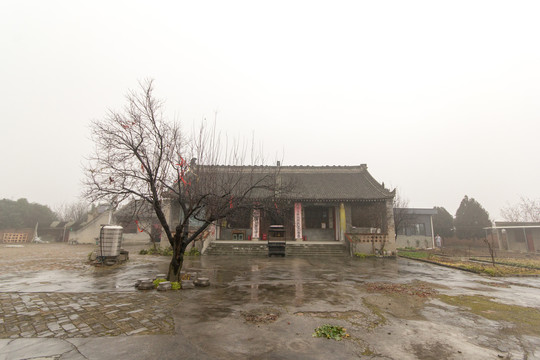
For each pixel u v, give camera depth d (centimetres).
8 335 548
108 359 450
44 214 5041
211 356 469
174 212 2542
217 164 1252
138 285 961
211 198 1130
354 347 517
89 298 830
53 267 1442
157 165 1048
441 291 1030
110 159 1052
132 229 3594
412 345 531
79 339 530
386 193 2641
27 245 3475
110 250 1554
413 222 3656
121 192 1038
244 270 1457
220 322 639
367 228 2778
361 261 1994
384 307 797
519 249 3225
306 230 2905
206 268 1510
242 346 511
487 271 1477
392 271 1533
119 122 1043
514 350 517
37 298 822
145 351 481
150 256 2048
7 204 4706
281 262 1838
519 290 1071
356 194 2717
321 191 2805
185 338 543
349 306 797
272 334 573
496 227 3356
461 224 4494
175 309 733
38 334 554
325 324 638
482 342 553
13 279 1115
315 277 1281
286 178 3014
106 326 602
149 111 1085
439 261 1975
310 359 466
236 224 2805
